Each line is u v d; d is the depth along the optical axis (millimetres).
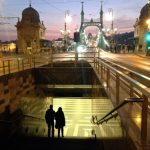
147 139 5082
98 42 111938
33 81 25203
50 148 15109
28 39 62938
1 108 15836
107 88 11625
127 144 5629
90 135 19844
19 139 17359
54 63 29828
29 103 22609
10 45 67125
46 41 67062
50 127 17953
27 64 28516
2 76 16219
